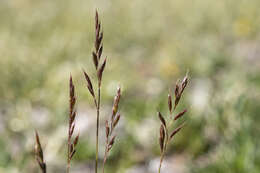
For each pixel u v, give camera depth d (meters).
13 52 8.11
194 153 4.79
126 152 4.91
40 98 6.72
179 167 4.60
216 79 7.16
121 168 4.72
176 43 9.60
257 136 4.36
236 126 4.54
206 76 7.60
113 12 12.96
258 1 12.58
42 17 12.17
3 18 12.06
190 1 13.44
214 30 11.08
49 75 7.37
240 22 10.55
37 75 7.33
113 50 10.10
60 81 7.09
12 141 5.02
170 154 4.91
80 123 5.72
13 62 7.46
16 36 10.00
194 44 9.35
